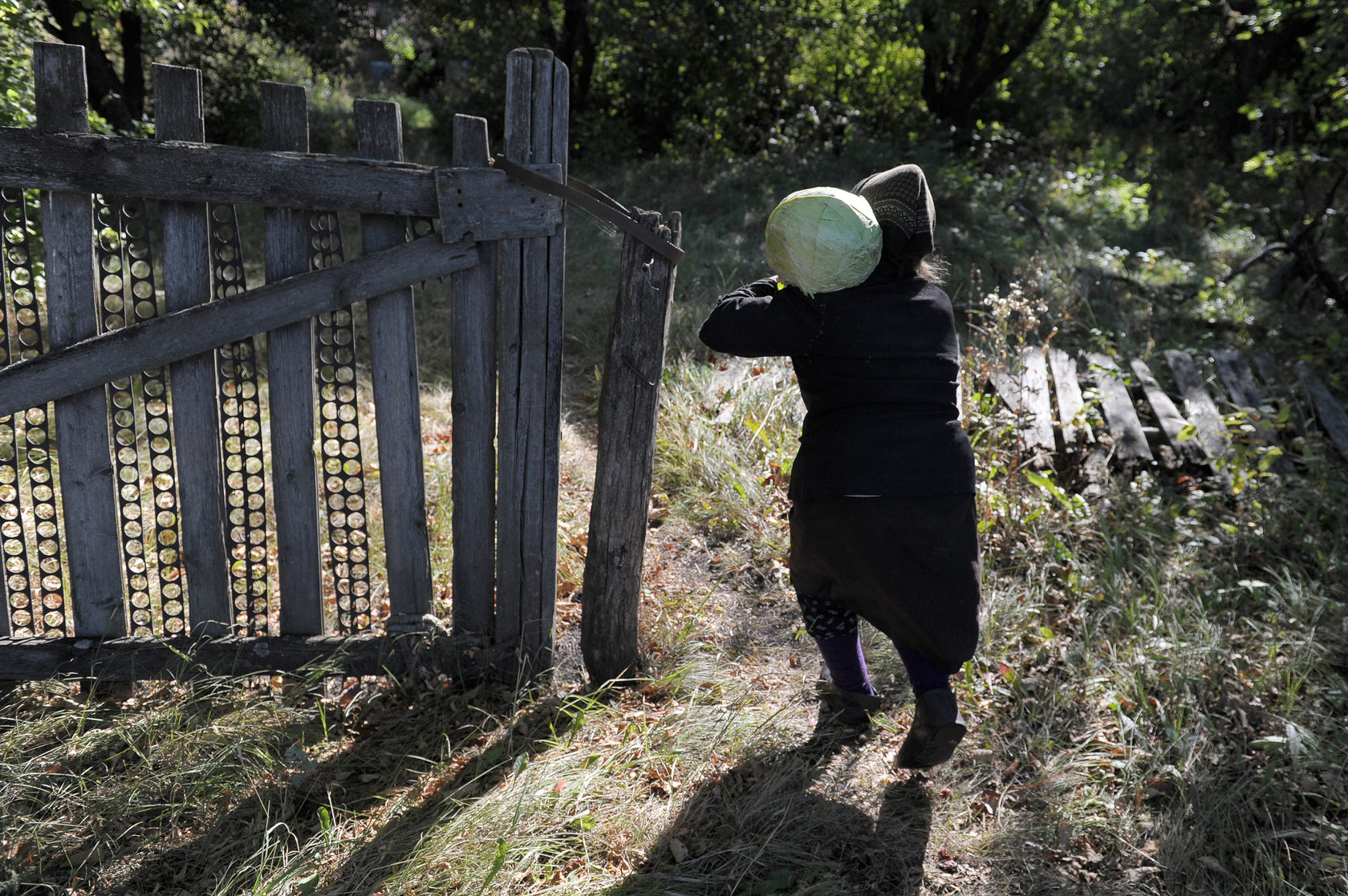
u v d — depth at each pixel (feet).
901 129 43.14
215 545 8.62
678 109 43.01
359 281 8.00
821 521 7.27
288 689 8.93
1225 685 9.13
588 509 12.83
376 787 7.93
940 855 7.42
